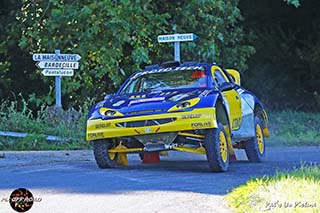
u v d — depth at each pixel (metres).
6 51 42.34
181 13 40.94
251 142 25.31
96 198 16.16
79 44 37.84
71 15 37.50
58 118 32.81
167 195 16.41
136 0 37.94
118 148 21.66
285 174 17.69
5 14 42.84
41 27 39.75
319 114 48.88
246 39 50.44
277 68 53.16
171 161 25.16
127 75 39.44
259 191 15.55
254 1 51.50
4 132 30.75
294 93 53.53
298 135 39.50
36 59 32.62
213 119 20.25
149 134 20.61
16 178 19.80
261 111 26.94
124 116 20.75
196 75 23.08
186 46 40.19
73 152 28.56
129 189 17.41
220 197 16.05
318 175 17.52
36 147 30.42
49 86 41.12
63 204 15.51
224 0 42.03
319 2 51.50
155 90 22.55
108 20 37.19
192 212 14.42
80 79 38.28
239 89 25.52
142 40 39.53
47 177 19.95
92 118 21.20
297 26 52.75
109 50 37.44
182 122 20.22
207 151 20.69
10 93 44.06
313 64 52.62
